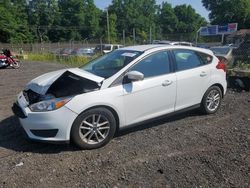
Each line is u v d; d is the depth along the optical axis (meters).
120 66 5.13
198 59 6.06
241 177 3.84
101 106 4.70
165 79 5.37
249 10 72.38
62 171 4.06
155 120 5.43
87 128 4.63
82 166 4.18
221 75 6.36
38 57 29.39
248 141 4.93
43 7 91.00
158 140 5.00
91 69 5.47
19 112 4.77
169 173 3.96
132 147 4.74
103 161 4.31
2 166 4.21
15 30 77.38
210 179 3.81
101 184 3.74
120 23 101.75
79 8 95.38
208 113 6.30
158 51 5.47
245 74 9.19
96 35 95.88
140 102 5.09
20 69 17.59
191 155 4.45
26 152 4.62
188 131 5.38
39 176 3.95
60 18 94.56
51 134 4.50
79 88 4.66
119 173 3.99
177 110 5.67
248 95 8.17
